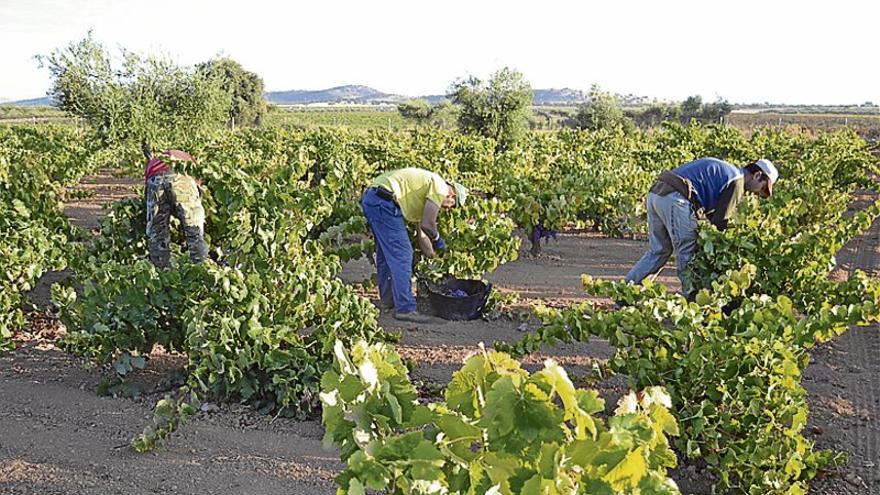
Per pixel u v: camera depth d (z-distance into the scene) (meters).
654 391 2.39
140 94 19.66
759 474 4.06
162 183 7.23
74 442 4.84
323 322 5.61
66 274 9.06
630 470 2.01
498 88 30.58
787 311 4.70
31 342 6.67
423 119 59.00
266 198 7.05
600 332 4.79
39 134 20.83
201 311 5.20
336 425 2.30
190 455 4.70
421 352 6.57
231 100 23.09
